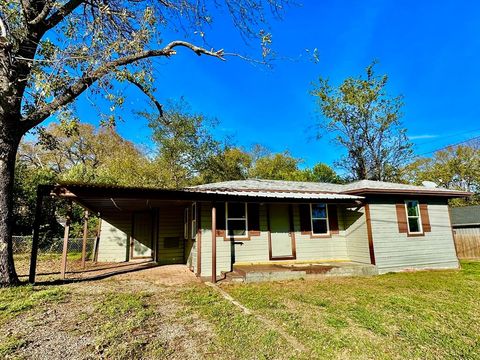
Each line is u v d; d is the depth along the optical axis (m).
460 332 4.39
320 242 11.00
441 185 26.61
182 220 12.70
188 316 4.86
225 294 6.53
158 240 12.29
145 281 7.94
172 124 24.42
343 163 26.31
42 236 16.16
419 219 11.33
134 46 7.74
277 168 32.72
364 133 24.77
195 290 6.91
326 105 25.31
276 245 10.57
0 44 5.94
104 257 13.16
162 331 4.15
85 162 27.47
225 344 3.75
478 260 14.62
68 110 6.80
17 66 6.57
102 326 4.21
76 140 26.22
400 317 5.07
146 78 8.72
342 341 3.96
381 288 7.43
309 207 11.17
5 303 5.20
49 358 3.21
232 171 28.73
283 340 3.92
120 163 22.25
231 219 9.82
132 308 5.14
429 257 11.03
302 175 30.73
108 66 7.13
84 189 7.30
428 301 6.16
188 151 25.30
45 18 7.37
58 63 6.38
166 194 8.06
